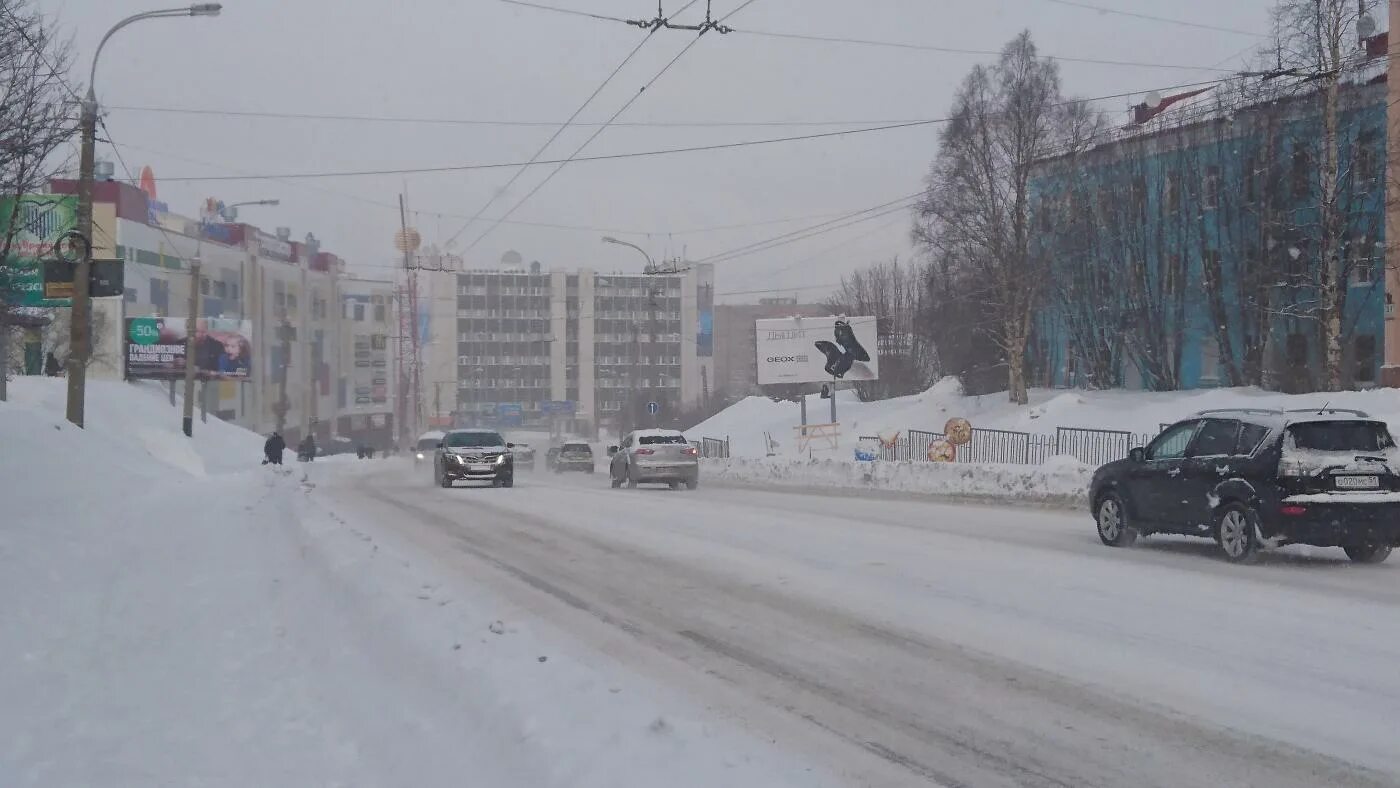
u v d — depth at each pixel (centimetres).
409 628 884
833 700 757
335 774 583
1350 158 3994
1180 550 1507
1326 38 3772
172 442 3975
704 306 12731
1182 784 589
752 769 572
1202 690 768
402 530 1852
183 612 952
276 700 716
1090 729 686
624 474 3294
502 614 1075
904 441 4350
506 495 2741
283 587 1112
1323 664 835
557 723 628
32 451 1695
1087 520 1975
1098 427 3844
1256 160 4416
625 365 12412
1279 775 600
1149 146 5094
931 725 697
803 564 1386
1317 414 1367
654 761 571
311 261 10169
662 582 1266
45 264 2228
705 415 9206
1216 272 4678
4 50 1697
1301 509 1309
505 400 12294
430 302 12219
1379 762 618
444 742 623
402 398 10706
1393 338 3759
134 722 648
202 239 7738
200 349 5675
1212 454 1429
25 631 800
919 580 1245
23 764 562
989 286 4947
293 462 5316
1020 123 4738
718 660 876
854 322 5003
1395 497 1324
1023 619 1016
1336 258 3769
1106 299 5331
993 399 5116
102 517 1420
